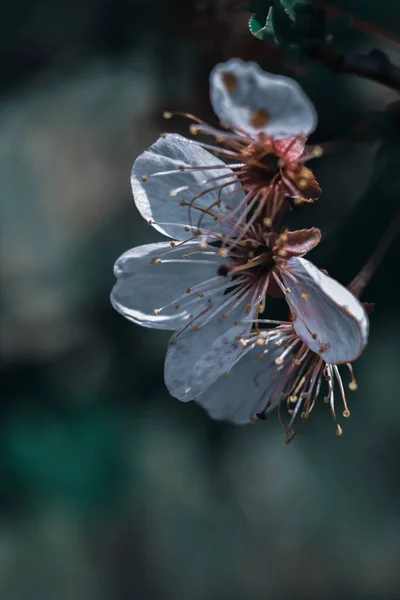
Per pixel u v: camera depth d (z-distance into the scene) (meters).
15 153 0.41
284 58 0.25
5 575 0.44
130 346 0.31
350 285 0.23
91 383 0.31
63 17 0.30
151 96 0.28
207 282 0.23
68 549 0.44
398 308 0.27
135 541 0.44
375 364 0.31
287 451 0.44
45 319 0.34
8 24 0.30
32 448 0.30
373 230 0.26
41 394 0.31
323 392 0.28
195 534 0.45
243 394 0.24
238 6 0.23
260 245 0.23
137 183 0.23
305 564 0.48
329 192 0.27
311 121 0.21
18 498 0.30
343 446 0.39
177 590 0.45
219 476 0.42
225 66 0.21
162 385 0.31
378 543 0.46
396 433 0.36
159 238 0.32
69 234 0.40
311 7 0.23
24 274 0.38
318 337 0.22
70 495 0.30
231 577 0.47
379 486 0.42
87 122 0.37
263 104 0.21
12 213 0.41
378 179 0.25
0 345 0.33
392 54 0.26
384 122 0.25
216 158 0.23
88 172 0.39
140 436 0.31
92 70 0.31
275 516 0.46
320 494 0.44
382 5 0.26
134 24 0.29
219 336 0.23
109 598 0.45
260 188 0.23
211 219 0.23
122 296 0.23
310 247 0.23
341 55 0.23
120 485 0.31
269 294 0.23
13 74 0.31
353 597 0.48
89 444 0.31
